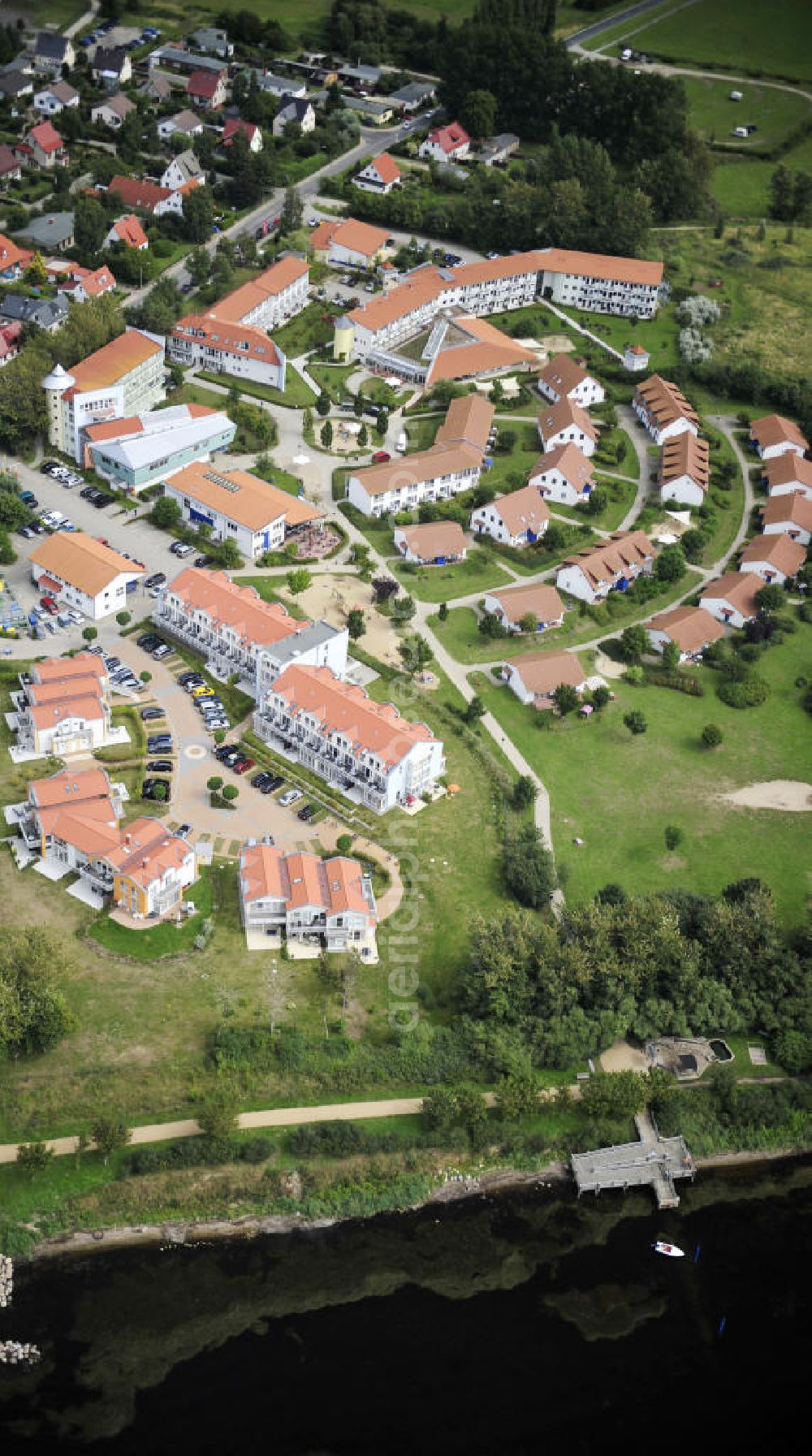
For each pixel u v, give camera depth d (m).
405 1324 182.75
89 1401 170.62
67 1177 189.38
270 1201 192.12
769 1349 184.50
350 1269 188.25
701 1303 189.25
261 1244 189.38
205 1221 189.50
